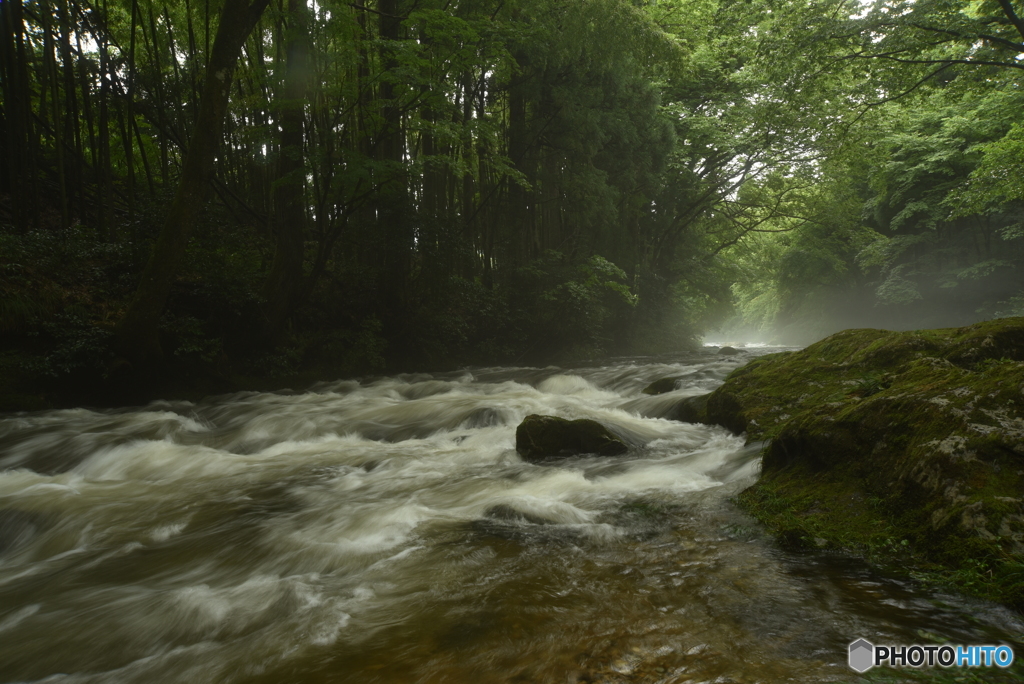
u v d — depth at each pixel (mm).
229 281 13055
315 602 3193
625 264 24922
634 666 2463
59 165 13000
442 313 17141
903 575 3189
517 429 6492
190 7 15719
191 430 8734
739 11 22422
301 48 12820
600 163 22469
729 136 25562
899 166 29297
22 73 12891
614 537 3951
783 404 6098
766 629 2709
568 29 18156
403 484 5465
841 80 21188
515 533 4090
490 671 2475
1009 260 28172
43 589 3545
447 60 14031
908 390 4340
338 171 13477
